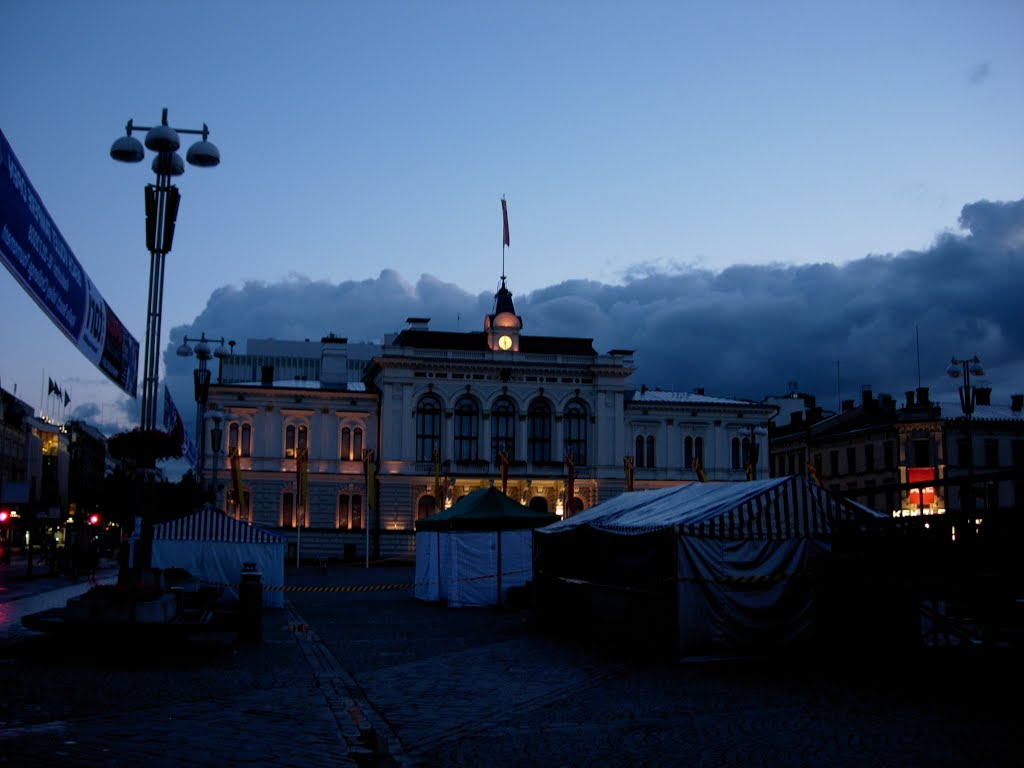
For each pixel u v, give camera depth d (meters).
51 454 115.25
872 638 18.42
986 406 84.06
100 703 12.83
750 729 12.12
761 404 84.81
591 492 79.50
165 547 32.34
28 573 45.34
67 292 13.75
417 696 14.80
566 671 17.58
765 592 19.30
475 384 78.56
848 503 20.23
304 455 66.56
